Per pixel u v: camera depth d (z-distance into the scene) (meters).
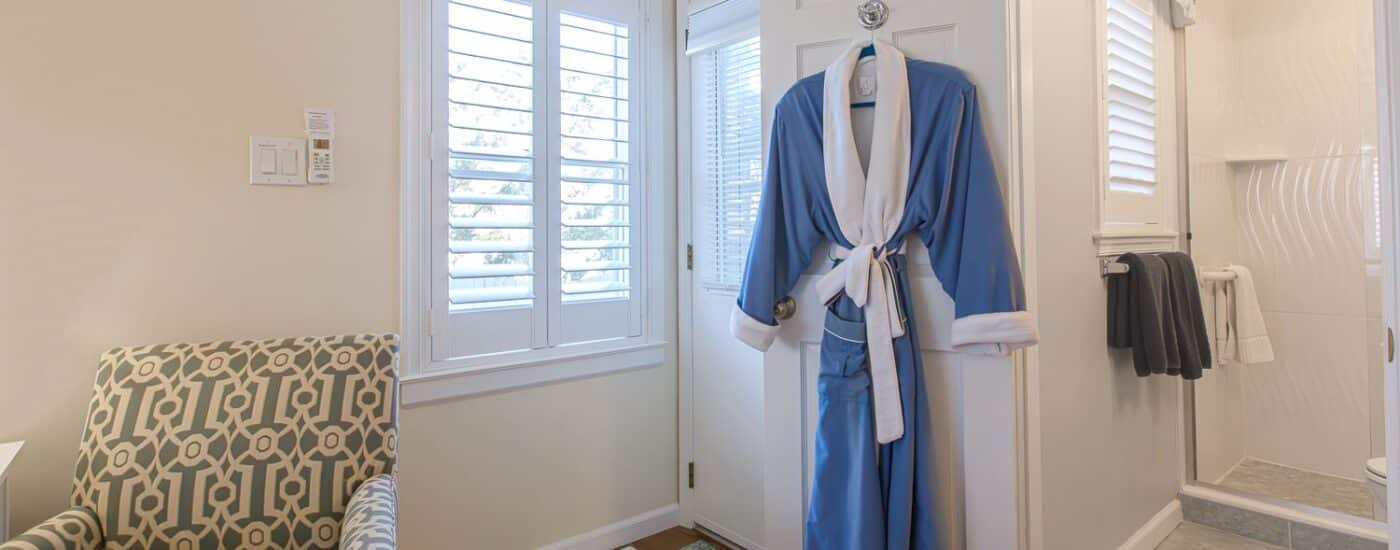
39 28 1.38
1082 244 1.84
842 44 1.62
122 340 1.47
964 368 1.48
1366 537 2.04
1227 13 2.80
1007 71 1.42
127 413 1.30
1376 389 2.51
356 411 1.39
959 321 1.41
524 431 2.07
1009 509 1.42
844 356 1.54
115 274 1.46
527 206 2.05
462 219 1.93
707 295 2.34
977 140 1.42
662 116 2.39
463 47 1.92
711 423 2.35
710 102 2.30
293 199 1.66
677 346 2.47
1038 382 1.55
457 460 1.94
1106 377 1.96
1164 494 2.32
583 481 2.22
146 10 1.48
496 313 2.00
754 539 2.19
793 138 1.64
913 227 1.49
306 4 1.67
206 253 1.55
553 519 2.15
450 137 1.90
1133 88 2.14
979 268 1.39
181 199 1.52
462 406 1.94
